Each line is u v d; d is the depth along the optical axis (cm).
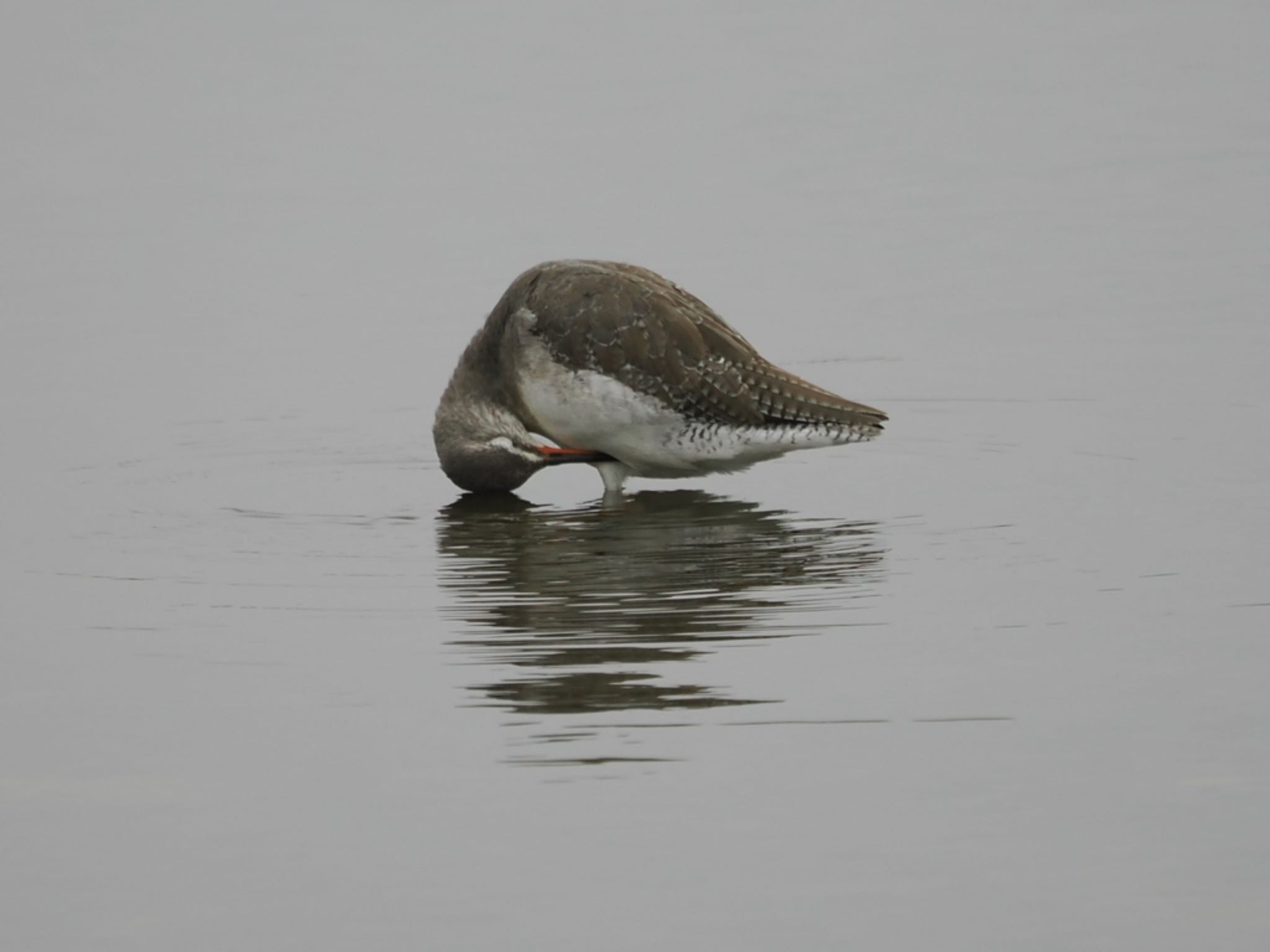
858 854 1055
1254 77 3784
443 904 1021
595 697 1273
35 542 1698
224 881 1052
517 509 1811
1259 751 1150
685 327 1805
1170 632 1352
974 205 3014
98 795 1154
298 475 1947
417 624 1438
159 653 1388
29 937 1003
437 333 2492
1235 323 2352
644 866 1051
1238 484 1750
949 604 1439
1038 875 1027
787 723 1216
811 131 3512
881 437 2006
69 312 2625
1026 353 2288
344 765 1181
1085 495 1745
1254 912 991
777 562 1574
